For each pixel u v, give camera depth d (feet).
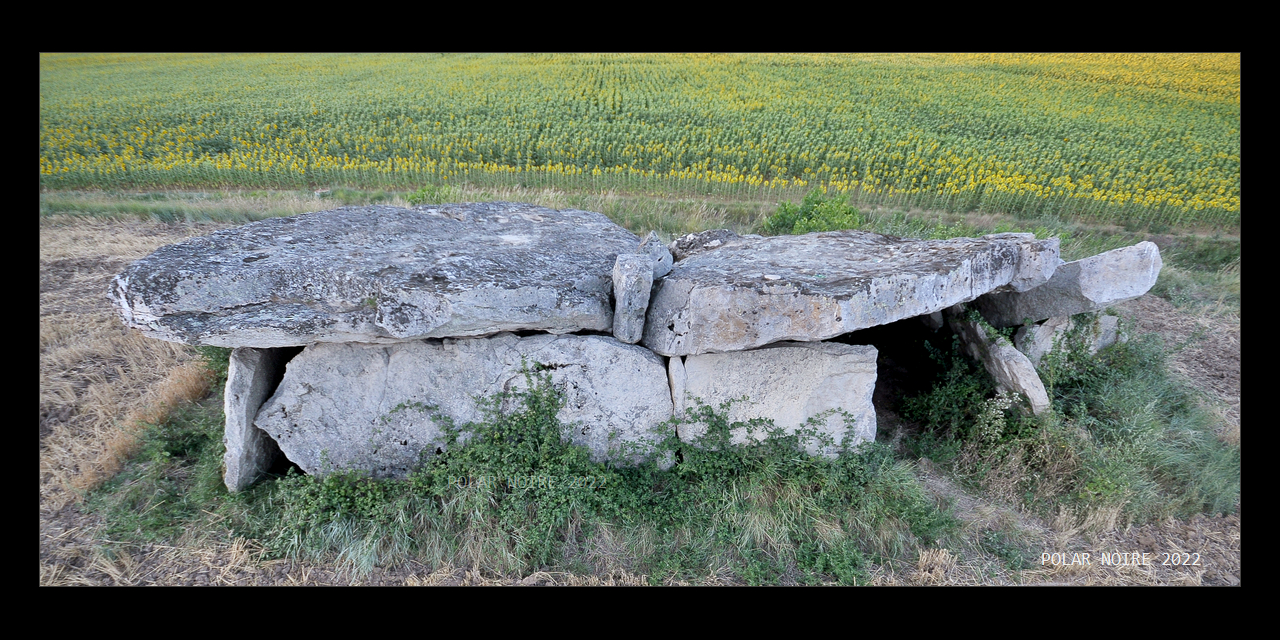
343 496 16.29
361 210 20.98
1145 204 42.45
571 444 17.58
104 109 68.33
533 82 86.17
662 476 17.93
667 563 15.67
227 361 20.90
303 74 95.50
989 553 16.48
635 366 17.62
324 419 17.07
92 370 21.66
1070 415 20.24
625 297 16.71
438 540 15.75
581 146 53.11
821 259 18.54
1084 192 45.60
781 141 55.26
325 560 15.49
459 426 17.42
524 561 15.56
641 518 16.60
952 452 19.34
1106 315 22.31
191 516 16.25
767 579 15.53
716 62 102.58
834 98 77.25
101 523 15.96
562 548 16.02
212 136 57.67
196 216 37.22
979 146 57.06
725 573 15.70
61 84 85.05
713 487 17.22
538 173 47.83
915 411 21.01
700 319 16.93
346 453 17.26
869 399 18.20
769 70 95.61
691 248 22.03
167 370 22.04
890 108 72.79
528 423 17.38
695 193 45.60
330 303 15.72
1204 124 68.54
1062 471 18.12
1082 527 17.17
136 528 15.76
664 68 96.94
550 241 20.47
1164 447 19.27
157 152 53.01
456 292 15.56
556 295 16.38
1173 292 31.12
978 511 17.60
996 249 16.97
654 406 17.90
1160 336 26.04
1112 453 18.57
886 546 16.39
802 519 16.69
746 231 37.81
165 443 18.08
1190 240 39.34
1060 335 20.85
